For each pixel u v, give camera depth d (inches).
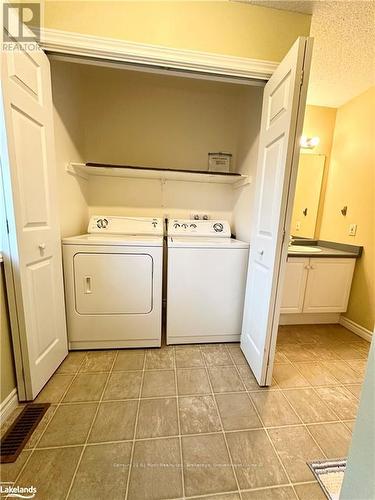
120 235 87.3
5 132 42.8
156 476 40.0
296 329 96.6
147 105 93.5
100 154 93.5
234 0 55.9
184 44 55.9
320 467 42.5
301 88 48.1
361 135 93.0
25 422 48.9
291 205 53.0
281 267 55.7
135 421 50.3
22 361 52.1
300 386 63.2
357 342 87.4
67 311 71.3
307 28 59.8
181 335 79.1
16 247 47.0
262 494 38.2
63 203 71.9
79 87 85.0
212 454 44.0
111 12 52.7
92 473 39.9
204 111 97.3
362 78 84.0
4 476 39.1
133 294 73.3
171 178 97.6
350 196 97.1
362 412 26.7
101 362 69.4
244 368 69.0
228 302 79.3
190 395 58.1
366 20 59.7
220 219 104.5
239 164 96.0
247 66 58.7
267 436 48.2
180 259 74.2
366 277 90.3
